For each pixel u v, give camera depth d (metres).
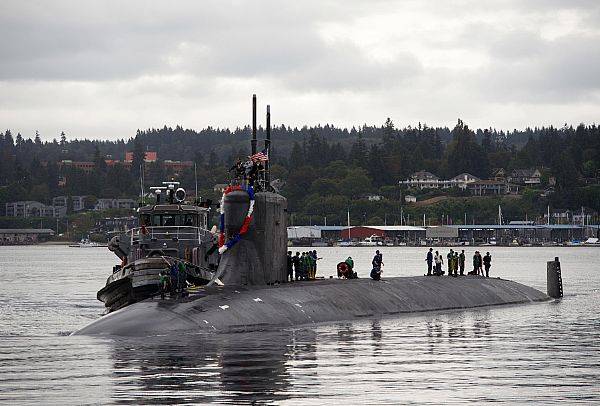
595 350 86.62
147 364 73.81
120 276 124.31
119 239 141.88
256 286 103.00
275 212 106.38
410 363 77.38
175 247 131.50
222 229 103.00
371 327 100.19
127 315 90.62
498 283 143.38
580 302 142.88
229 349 80.81
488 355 82.75
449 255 145.25
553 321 112.12
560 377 71.56
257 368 72.88
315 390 65.12
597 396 64.56
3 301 172.50
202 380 68.00
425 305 120.38
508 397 64.00
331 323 101.19
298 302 101.88
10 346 86.44
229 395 63.00
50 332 107.62
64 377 68.81
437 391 65.62
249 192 102.12
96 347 81.25
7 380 67.81
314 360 77.50
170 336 85.81
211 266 135.62
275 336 89.25
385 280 126.25
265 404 60.56
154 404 60.25
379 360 78.69
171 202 138.88
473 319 112.44
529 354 83.69
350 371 72.88
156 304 92.50
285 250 109.94
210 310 92.12
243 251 103.50
